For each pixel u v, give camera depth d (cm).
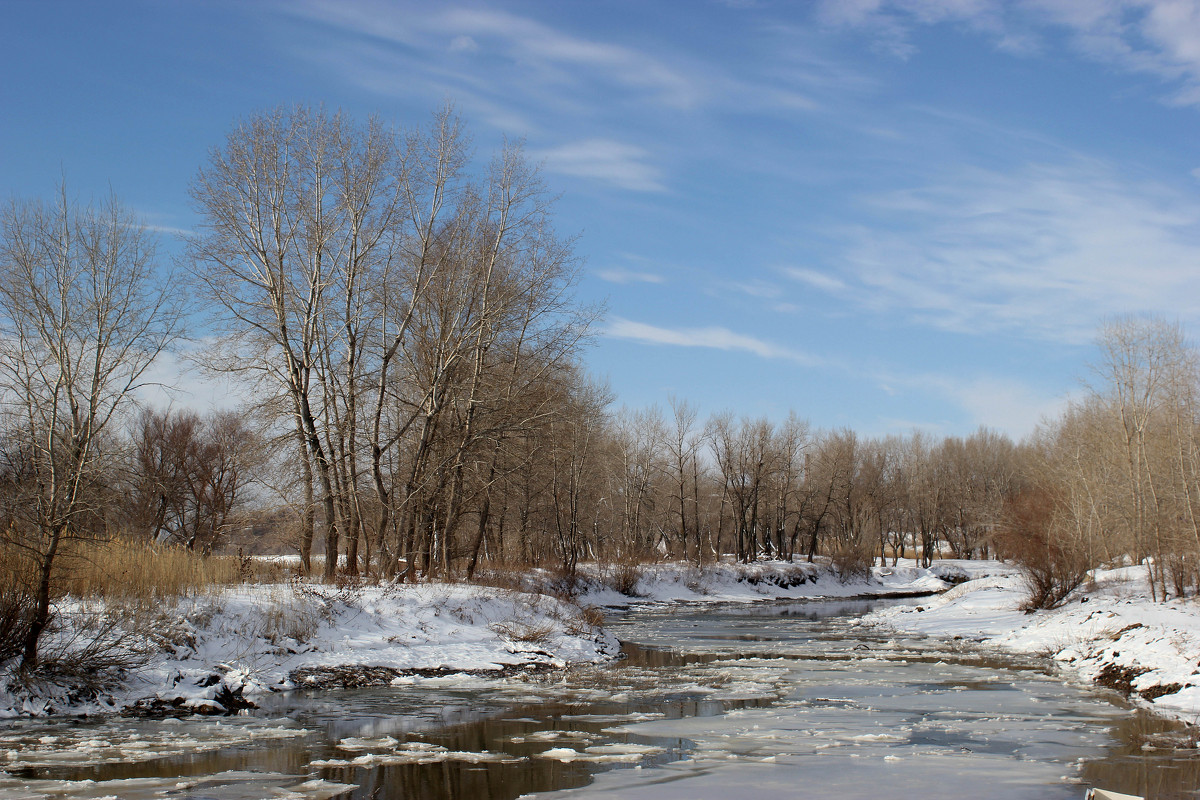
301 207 2822
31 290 1731
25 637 1600
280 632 2041
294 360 2825
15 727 1497
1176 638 2098
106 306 1769
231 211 2748
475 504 3450
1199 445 3669
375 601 2370
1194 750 1373
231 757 1308
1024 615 3544
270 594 2158
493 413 3281
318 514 2930
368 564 2861
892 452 9512
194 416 4931
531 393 3347
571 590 4741
